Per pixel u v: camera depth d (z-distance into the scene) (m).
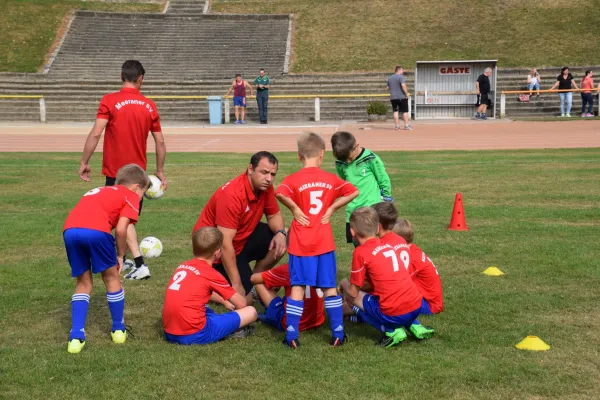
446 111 29.42
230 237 5.54
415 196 11.45
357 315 5.42
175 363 4.67
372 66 35.59
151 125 7.30
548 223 9.21
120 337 5.09
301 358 4.77
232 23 40.00
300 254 5.01
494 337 5.12
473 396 4.13
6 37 36.91
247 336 5.28
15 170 14.88
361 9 41.16
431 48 37.00
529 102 30.61
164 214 10.16
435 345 5.00
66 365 4.64
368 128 25.91
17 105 31.05
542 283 6.49
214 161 16.55
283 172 14.38
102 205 5.12
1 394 4.18
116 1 42.34
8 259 7.59
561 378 4.37
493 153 17.69
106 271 5.10
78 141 22.25
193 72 35.00
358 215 5.16
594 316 5.57
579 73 33.38
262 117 28.64
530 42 36.62
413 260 5.62
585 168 14.33
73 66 35.16
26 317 5.69
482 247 7.90
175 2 42.97
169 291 5.08
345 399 4.10
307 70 35.44
